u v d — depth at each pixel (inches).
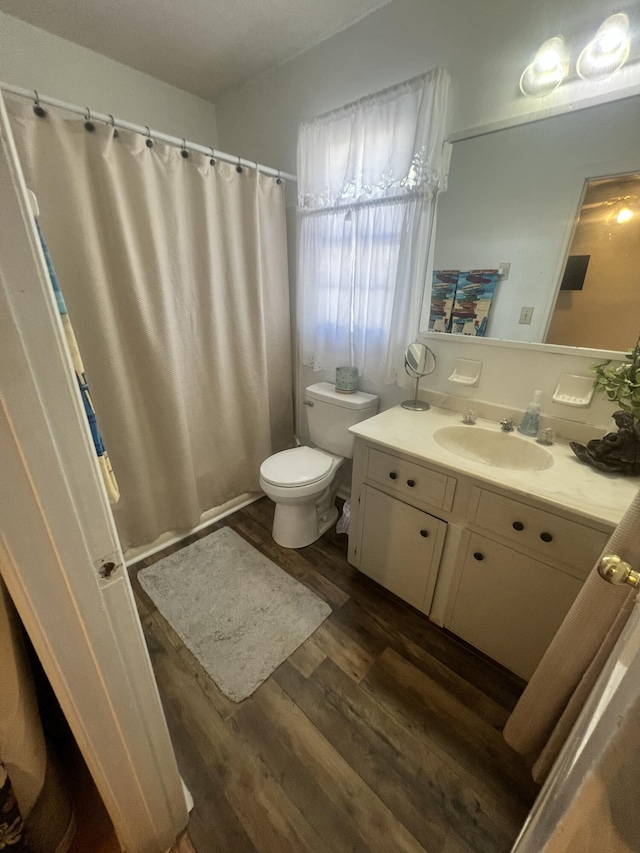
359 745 43.9
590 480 43.3
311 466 72.4
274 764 42.1
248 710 47.4
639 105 41.3
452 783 40.7
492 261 55.3
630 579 21.7
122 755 29.0
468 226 56.1
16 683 26.2
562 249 49.4
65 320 22.5
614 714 14.8
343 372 75.4
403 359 65.8
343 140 62.9
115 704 27.0
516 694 49.9
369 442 56.0
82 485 21.2
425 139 53.5
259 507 90.0
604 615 29.6
